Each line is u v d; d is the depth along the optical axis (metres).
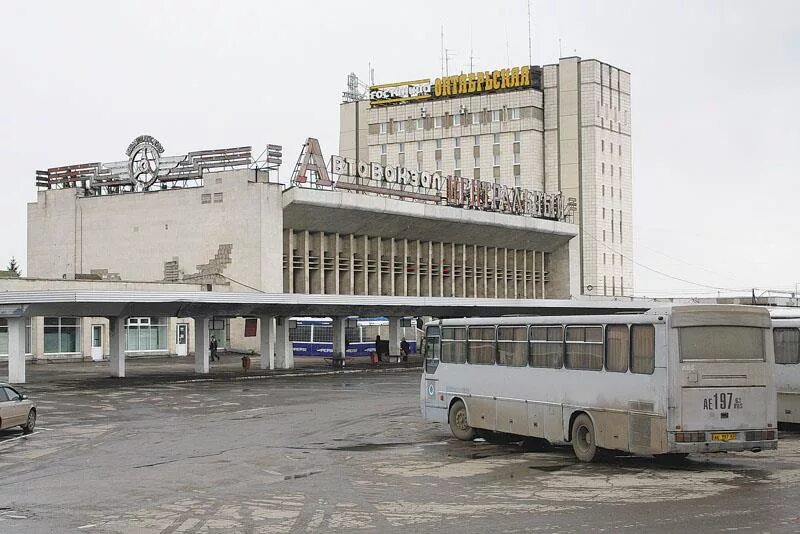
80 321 69.81
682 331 19.69
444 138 128.25
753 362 19.94
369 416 32.81
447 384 27.16
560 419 22.69
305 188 73.69
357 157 135.62
